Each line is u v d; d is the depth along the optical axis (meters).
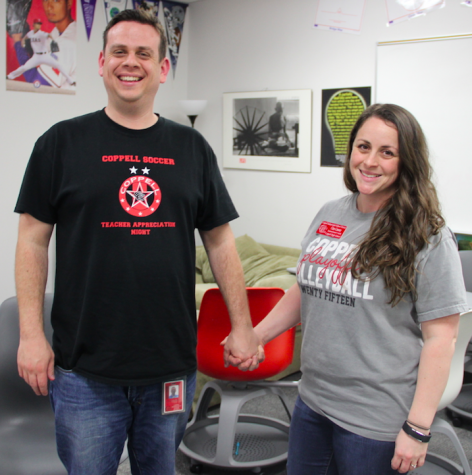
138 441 1.55
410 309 1.42
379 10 4.20
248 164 5.25
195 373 1.60
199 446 2.58
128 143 1.44
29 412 1.97
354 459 1.44
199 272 4.87
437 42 3.91
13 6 4.05
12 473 1.68
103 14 4.71
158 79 1.47
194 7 5.47
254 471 2.44
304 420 1.60
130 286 1.41
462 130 3.87
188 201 1.49
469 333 2.03
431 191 1.42
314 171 4.79
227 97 5.31
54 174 1.43
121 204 1.41
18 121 4.21
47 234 1.49
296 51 4.77
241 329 1.67
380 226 1.42
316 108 4.69
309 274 1.56
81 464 1.43
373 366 1.42
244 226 5.40
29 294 1.44
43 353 1.43
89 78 4.68
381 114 1.43
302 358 1.61
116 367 1.42
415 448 1.36
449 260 1.37
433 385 1.37
